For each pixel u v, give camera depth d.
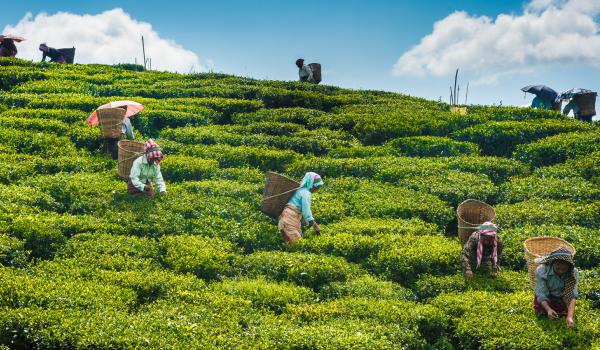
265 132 21.12
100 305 10.02
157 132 20.95
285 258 12.34
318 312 10.52
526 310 10.46
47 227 12.71
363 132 21.19
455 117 22.16
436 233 14.17
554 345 9.55
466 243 12.14
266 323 10.06
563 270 9.86
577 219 14.33
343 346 9.30
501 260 12.73
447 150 19.42
